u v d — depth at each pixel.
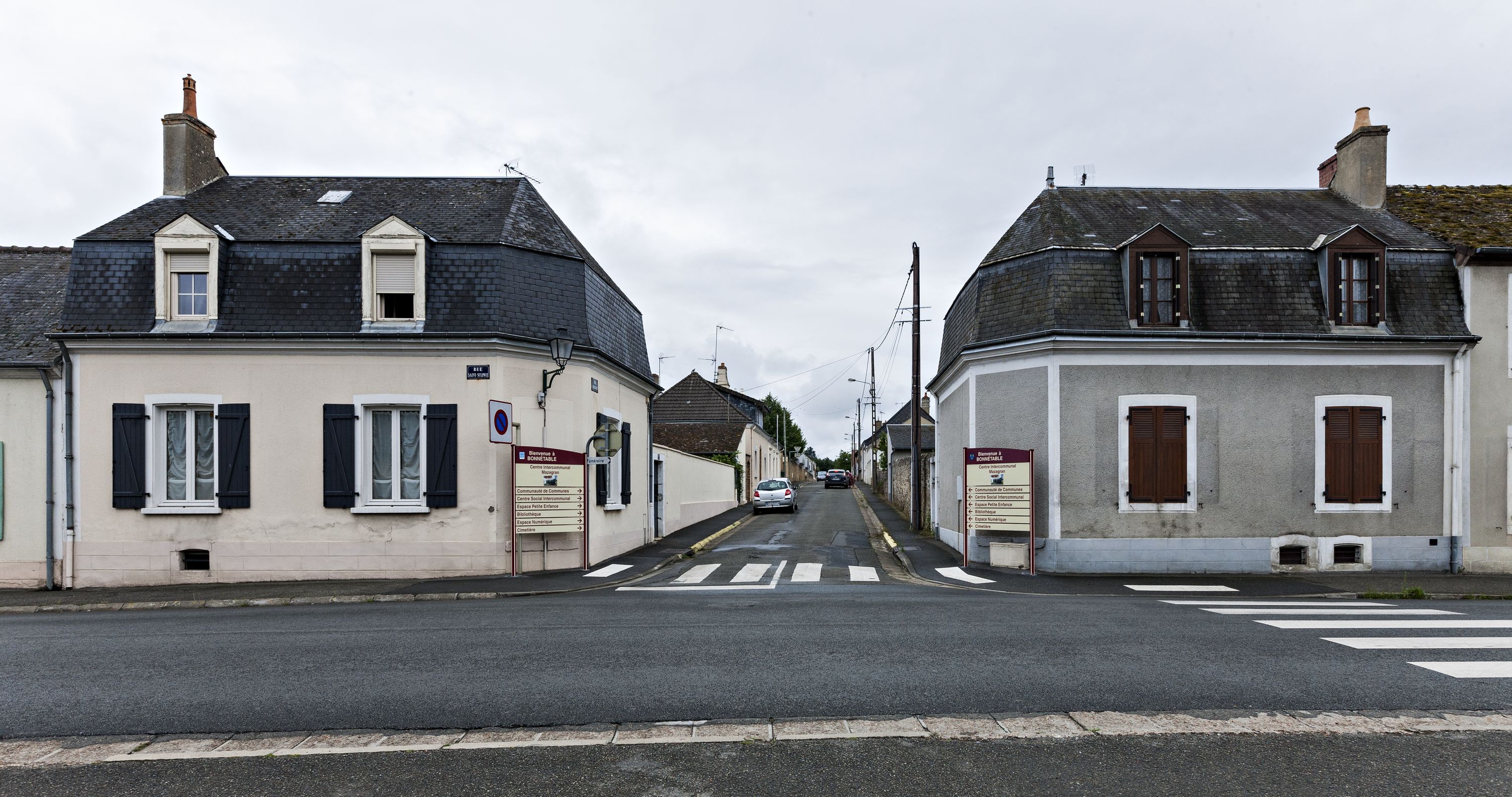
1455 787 4.21
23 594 12.76
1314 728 5.11
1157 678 6.29
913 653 7.15
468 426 13.63
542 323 14.41
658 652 7.29
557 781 4.35
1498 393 14.55
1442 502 14.40
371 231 13.71
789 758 4.65
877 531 23.00
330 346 13.48
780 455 68.62
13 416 13.48
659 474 21.48
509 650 7.47
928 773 4.43
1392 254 14.78
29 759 4.76
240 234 14.11
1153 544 14.25
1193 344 14.20
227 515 13.48
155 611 11.14
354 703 5.79
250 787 4.32
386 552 13.55
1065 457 14.37
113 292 13.61
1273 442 14.34
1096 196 17.53
